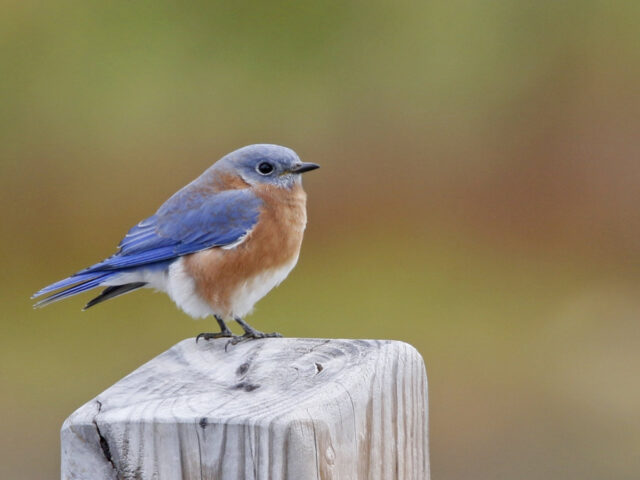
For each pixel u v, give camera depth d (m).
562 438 13.49
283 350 5.67
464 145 16.70
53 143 16.11
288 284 15.97
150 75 16.34
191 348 5.79
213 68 16.45
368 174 16.50
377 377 5.36
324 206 16.42
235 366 5.51
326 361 5.47
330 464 4.74
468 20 16.83
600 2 16.92
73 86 16.25
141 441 4.65
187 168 16.12
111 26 16.45
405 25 16.81
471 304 15.73
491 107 16.73
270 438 4.54
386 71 16.69
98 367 14.77
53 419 13.92
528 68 16.86
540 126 16.77
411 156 16.53
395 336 14.91
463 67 16.78
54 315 15.63
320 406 4.77
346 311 15.58
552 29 16.88
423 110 16.66
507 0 16.94
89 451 4.68
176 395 5.03
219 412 4.68
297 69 16.56
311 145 16.45
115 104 16.23
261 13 16.58
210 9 16.55
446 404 14.24
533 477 12.82
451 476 12.84
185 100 16.31
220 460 4.59
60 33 16.34
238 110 16.38
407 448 5.61
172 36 16.50
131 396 5.04
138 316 15.57
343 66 16.62
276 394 4.97
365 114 16.64
